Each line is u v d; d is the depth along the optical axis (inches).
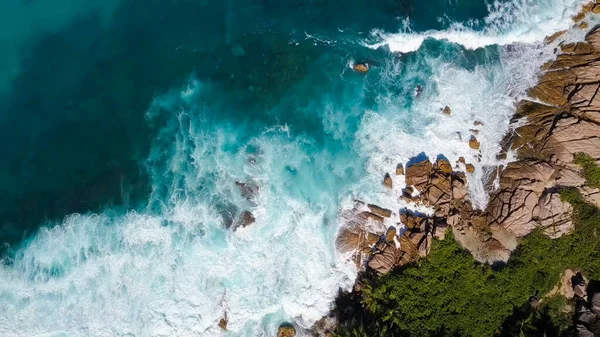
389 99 1656.0
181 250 1499.8
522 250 1446.9
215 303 1459.2
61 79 1764.3
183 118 1662.2
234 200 1547.7
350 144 1608.0
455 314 1396.4
